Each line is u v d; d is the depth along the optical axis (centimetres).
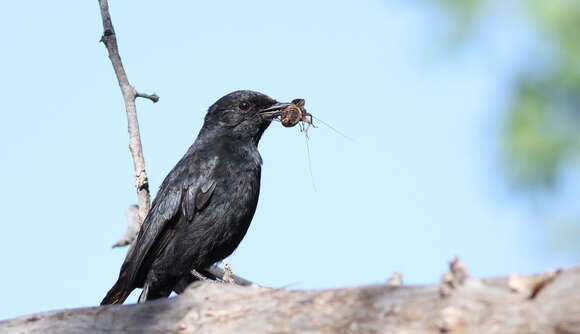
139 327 862
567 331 660
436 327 723
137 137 1295
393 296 770
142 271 1453
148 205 1299
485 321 700
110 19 1327
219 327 828
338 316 781
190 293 877
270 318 811
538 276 711
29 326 889
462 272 734
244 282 1373
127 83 1309
